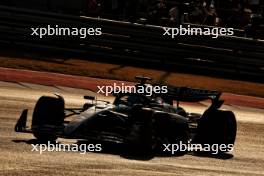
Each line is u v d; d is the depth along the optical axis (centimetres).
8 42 8181
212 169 3284
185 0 8519
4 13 8150
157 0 8631
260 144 4334
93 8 8562
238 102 6588
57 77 6669
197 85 7269
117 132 3462
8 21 8175
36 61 7488
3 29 8175
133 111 3403
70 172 2770
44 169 2761
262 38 8412
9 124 3897
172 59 8288
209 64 8275
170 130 3650
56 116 3462
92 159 3127
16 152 3066
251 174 3294
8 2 8700
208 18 8456
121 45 8256
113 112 3469
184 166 3259
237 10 8569
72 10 8669
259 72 8231
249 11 8569
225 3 8681
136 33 8244
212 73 8256
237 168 3416
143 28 8244
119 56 8256
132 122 3378
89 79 6844
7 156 2942
